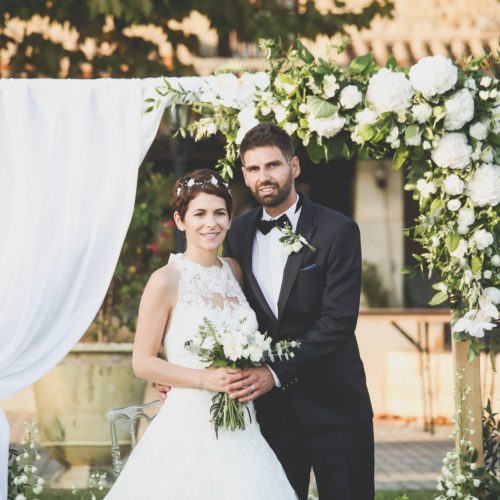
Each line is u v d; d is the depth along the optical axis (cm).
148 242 902
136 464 511
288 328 533
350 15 1013
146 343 510
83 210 550
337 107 552
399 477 919
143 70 981
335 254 530
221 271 526
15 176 545
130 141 559
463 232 563
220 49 1267
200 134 585
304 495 553
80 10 975
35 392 859
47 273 542
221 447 501
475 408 606
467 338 570
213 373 499
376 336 1270
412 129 550
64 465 863
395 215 1300
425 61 545
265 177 521
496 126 559
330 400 536
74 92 556
